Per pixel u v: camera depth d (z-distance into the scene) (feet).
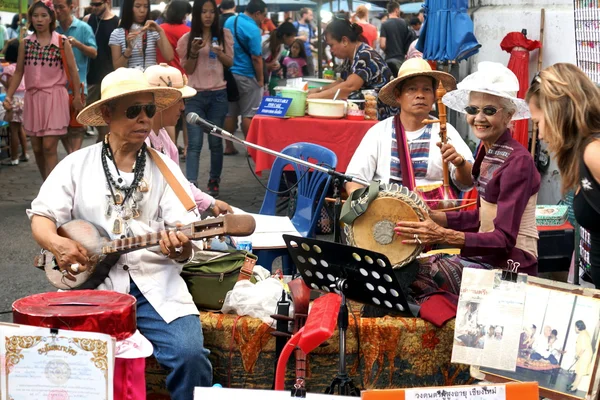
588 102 11.60
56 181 13.62
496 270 11.78
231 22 37.60
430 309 14.26
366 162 18.30
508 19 29.60
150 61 33.55
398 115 18.71
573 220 20.24
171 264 13.79
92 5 37.14
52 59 32.40
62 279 13.33
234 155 44.45
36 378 10.11
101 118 14.17
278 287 14.82
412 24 56.65
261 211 22.76
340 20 29.84
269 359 14.23
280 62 54.34
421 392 9.00
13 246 27.12
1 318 20.07
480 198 14.97
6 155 44.37
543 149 25.80
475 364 11.65
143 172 13.76
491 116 14.53
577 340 11.28
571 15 24.71
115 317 11.28
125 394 11.51
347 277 12.29
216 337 14.24
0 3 33.86
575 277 19.16
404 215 14.19
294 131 27.89
